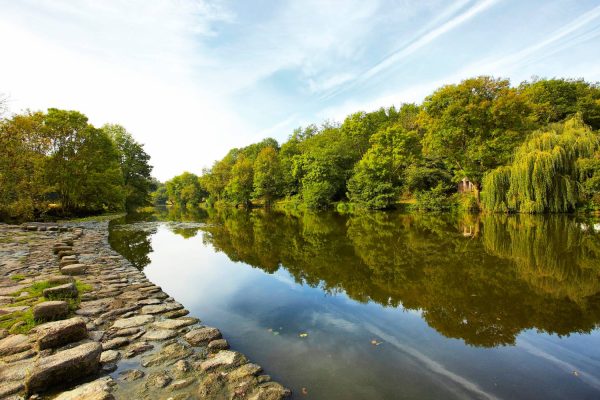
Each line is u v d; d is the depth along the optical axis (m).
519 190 24.92
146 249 15.73
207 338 5.32
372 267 10.95
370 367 4.61
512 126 29.17
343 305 7.38
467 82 29.64
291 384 4.13
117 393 3.63
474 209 31.45
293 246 15.70
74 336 4.77
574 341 5.47
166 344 5.01
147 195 55.59
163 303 7.02
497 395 3.96
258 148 87.94
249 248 15.52
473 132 30.28
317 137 66.25
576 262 10.83
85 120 31.66
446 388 4.09
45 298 6.49
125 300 7.03
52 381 3.64
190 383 3.91
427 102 33.94
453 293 8.09
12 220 23.73
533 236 15.90
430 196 34.38
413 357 4.93
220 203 75.56
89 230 22.06
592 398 3.91
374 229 20.98
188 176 97.56
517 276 9.45
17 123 22.94
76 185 30.88
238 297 8.02
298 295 8.16
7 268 9.35
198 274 10.52
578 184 23.89
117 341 4.99
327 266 11.30
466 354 5.04
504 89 28.73
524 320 6.38
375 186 39.34
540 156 24.03
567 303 7.25
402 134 41.41
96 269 9.94
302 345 5.31
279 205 59.84
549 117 41.31
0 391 3.49
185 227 26.41
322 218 31.02
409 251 13.41
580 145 24.33
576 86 44.53
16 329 5.04
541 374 4.46
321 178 47.31
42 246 13.64
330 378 4.30
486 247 13.68
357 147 58.09
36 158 25.39
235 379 4.05
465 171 31.19
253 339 5.54
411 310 7.02
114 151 40.19
